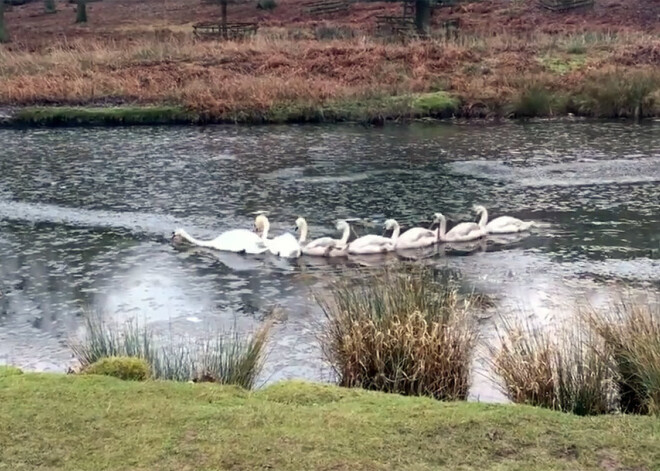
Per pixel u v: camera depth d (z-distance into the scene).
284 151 21.00
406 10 42.97
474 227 13.22
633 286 10.70
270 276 11.48
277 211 15.23
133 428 5.49
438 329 7.14
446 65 30.59
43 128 24.88
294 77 28.83
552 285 10.80
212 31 39.66
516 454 5.19
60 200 16.19
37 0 59.25
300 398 6.11
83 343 8.90
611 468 5.04
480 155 20.03
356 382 7.12
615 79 27.02
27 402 5.87
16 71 29.94
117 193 16.72
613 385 6.73
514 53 32.50
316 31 38.72
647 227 13.66
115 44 35.00
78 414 5.68
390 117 25.77
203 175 18.28
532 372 6.68
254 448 5.23
